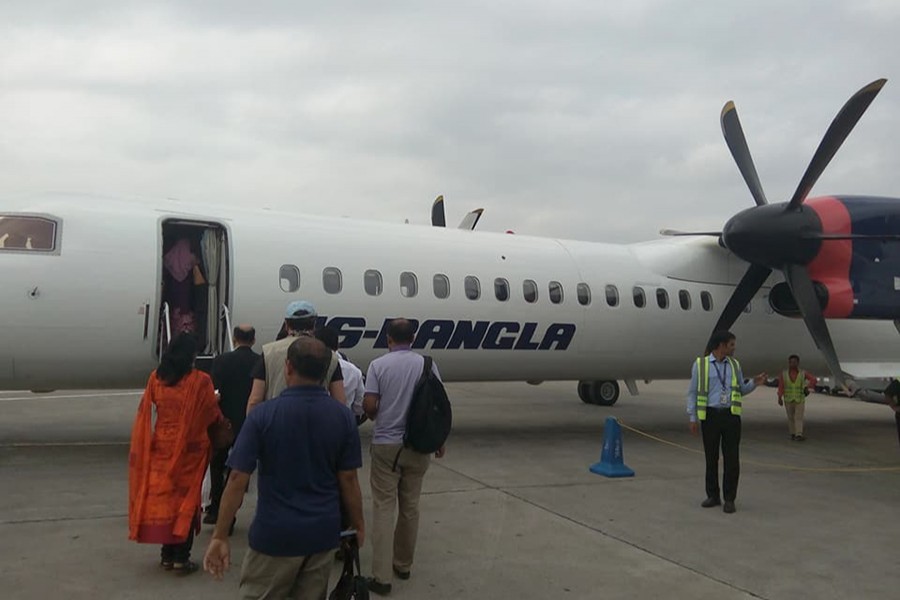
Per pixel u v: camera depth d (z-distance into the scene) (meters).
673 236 13.52
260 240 9.37
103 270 8.30
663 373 12.98
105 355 8.40
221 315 9.01
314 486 3.02
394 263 10.20
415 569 5.19
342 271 9.74
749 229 10.53
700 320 12.67
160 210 9.12
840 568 5.48
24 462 8.41
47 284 8.02
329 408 3.09
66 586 4.62
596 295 11.77
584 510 6.99
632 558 5.58
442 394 4.87
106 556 5.22
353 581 3.24
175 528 4.74
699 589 4.95
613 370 12.37
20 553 5.22
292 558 2.95
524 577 5.09
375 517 4.77
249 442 2.97
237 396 5.94
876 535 6.43
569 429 12.88
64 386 8.66
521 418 14.42
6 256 7.97
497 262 11.15
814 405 19.67
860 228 10.61
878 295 10.78
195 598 4.51
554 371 11.90
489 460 9.50
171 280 9.23
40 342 8.04
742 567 5.45
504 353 11.11
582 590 4.87
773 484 8.56
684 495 7.77
